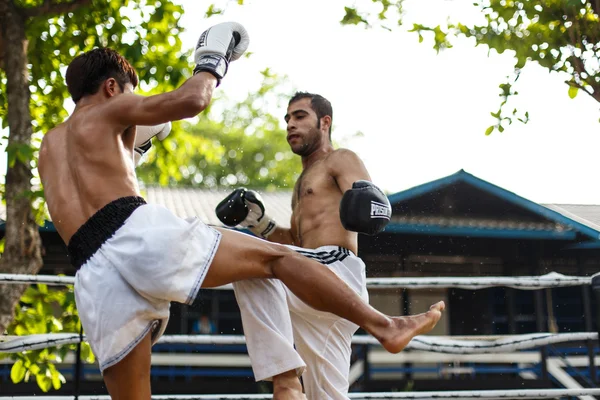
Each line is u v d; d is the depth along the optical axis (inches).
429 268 521.3
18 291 218.2
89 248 93.7
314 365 123.3
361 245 516.4
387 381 496.7
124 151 98.6
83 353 221.3
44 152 102.0
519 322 559.2
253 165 1328.7
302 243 128.6
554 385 477.1
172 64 265.3
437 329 542.6
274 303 101.2
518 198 498.6
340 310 96.0
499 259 528.7
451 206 504.4
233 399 155.3
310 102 134.5
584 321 545.3
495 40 200.8
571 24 192.9
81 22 265.1
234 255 94.4
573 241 512.4
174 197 571.5
